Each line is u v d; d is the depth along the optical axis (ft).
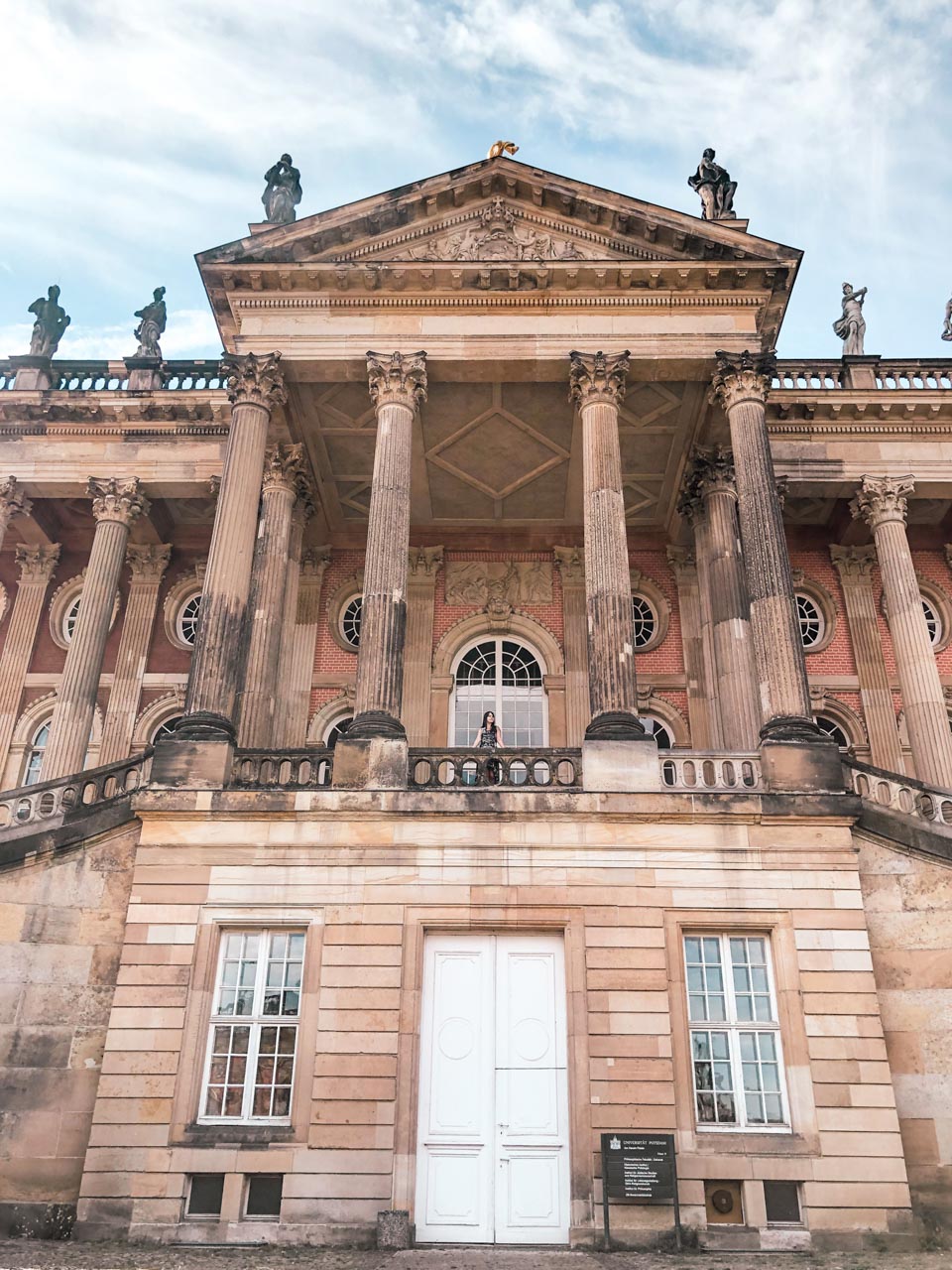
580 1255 39.83
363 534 87.71
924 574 87.81
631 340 63.87
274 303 65.51
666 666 83.66
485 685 84.74
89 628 75.46
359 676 54.95
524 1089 45.52
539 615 86.02
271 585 67.51
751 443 60.29
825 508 86.38
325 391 68.03
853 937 47.57
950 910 49.26
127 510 80.38
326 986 46.80
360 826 49.96
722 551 67.82
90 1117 46.03
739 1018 46.91
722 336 63.87
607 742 51.90
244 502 59.77
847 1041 45.57
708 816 49.78
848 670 84.43
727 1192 43.29
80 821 50.96
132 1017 46.44
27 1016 47.65
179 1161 43.60
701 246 64.64
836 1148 43.57
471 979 47.60
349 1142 43.78
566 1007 46.57
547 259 64.13
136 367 86.48
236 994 47.57
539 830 49.67
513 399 69.82
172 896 48.80
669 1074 44.86
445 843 49.47
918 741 70.74
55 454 82.74
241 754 53.62
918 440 80.43
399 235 66.85
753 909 48.19
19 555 89.76
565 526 87.56
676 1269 36.42
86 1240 42.19
